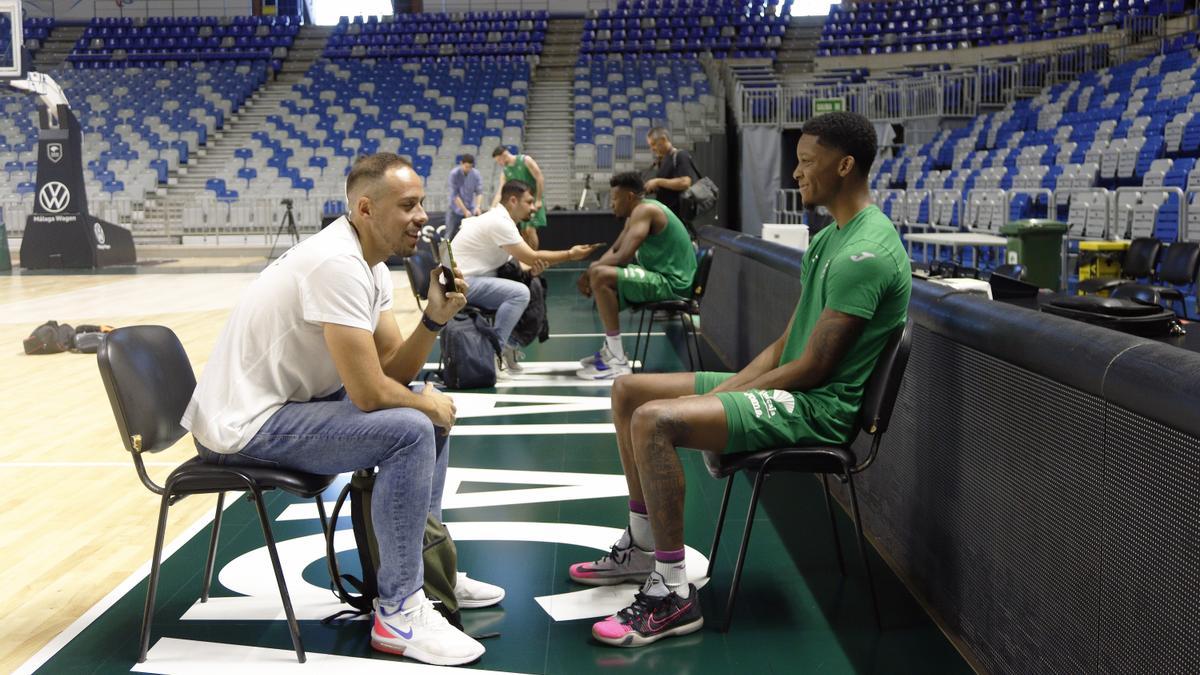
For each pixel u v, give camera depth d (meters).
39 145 13.17
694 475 3.95
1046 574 1.94
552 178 17.16
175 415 2.51
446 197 15.98
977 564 2.30
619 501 3.62
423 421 2.37
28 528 3.37
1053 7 20.09
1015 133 13.84
